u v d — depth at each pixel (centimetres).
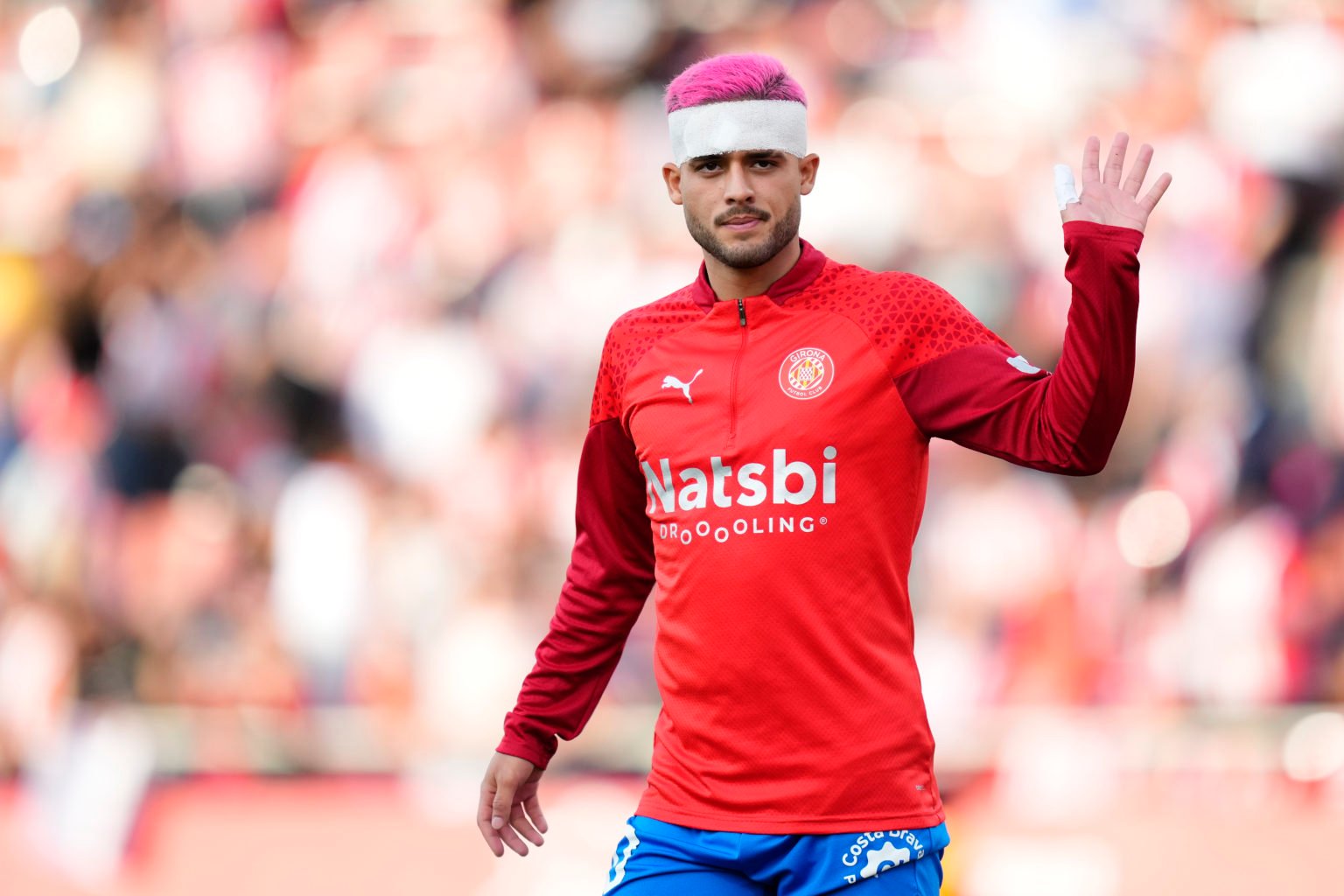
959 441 878
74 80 2442
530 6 2428
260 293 2359
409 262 2355
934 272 2336
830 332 888
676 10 2406
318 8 2444
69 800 2152
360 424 2316
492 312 2339
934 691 2159
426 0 2438
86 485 2300
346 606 2239
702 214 901
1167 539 2202
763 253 892
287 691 2220
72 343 2358
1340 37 2325
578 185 2377
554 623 1008
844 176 2350
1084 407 813
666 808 911
